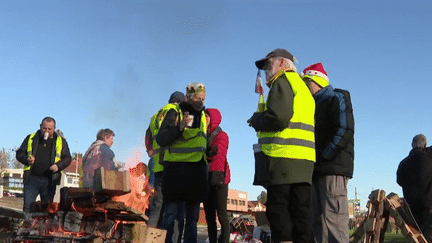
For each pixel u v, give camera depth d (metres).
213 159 5.81
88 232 3.86
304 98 3.94
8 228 3.62
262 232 8.32
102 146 7.60
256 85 4.20
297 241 3.79
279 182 3.75
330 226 4.60
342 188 4.59
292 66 4.11
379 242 5.08
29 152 8.12
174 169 4.70
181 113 4.65
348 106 4.62
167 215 4.68
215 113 5.85
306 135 3.88
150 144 7.01
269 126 3.79
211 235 6.04
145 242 3.77
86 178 7.54
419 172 6.76
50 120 8.20
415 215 6.90
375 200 5.07
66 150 8.44
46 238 3.79
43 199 8.23
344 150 4.61
